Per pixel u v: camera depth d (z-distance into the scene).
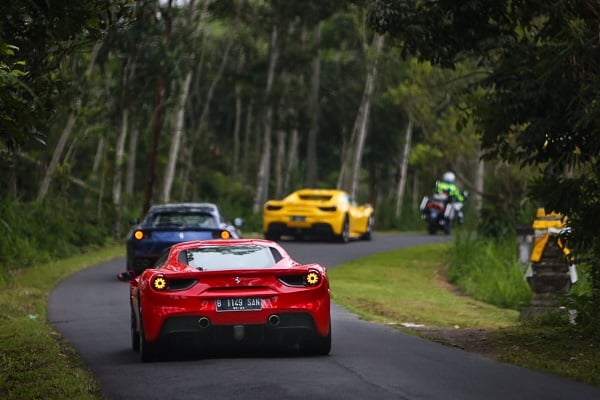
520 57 36.06
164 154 158.88
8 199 81.81
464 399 23.02
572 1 33.25
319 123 163.62
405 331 40.19
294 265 31.19
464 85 83.56
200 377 26.77
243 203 159.75
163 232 59.41
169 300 29.69
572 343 34.25
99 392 25.05
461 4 35.38
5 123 23.55
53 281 63.91
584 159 34.75
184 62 101.31
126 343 36.62
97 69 107.62
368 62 120.50
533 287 47.00
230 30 147.25
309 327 30.05
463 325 46.19
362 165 180.50
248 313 29.67
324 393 23.59
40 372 27.84
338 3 134.50
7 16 25.80
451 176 122.00
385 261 81.25
